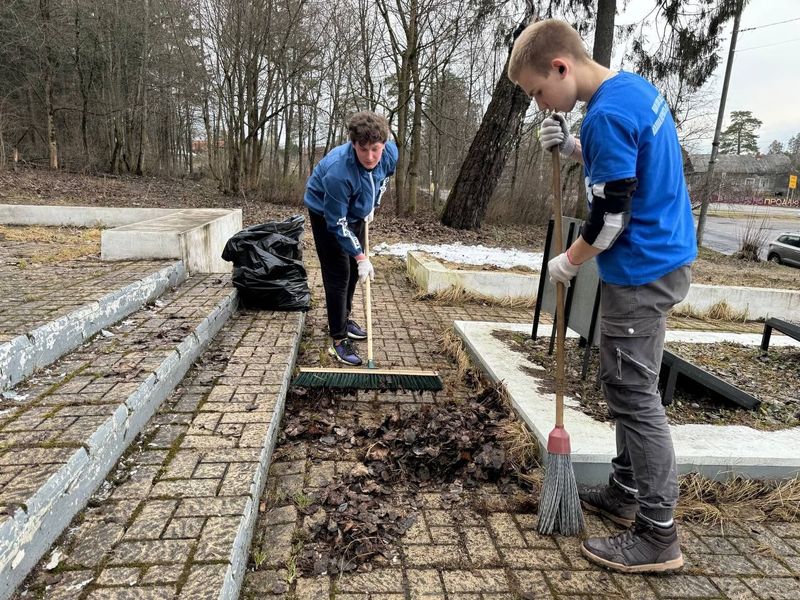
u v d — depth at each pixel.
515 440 2.64
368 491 2.33
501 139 11.32
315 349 4.09
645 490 1.93
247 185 18.78
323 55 19.16
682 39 10.95
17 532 1.43
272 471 2.46
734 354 4.02
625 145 1.68
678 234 1.83
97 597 1.42
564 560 2.02
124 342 3.01
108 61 23.22
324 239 3.67
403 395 3.37
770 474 2.48
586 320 3.25
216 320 3.77
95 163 23.56
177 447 2.23
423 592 1.81
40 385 2.37
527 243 10.65
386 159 3.81
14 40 18.28
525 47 1.86
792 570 2.02
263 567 1.86
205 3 17.17
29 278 3.85
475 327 4.35
